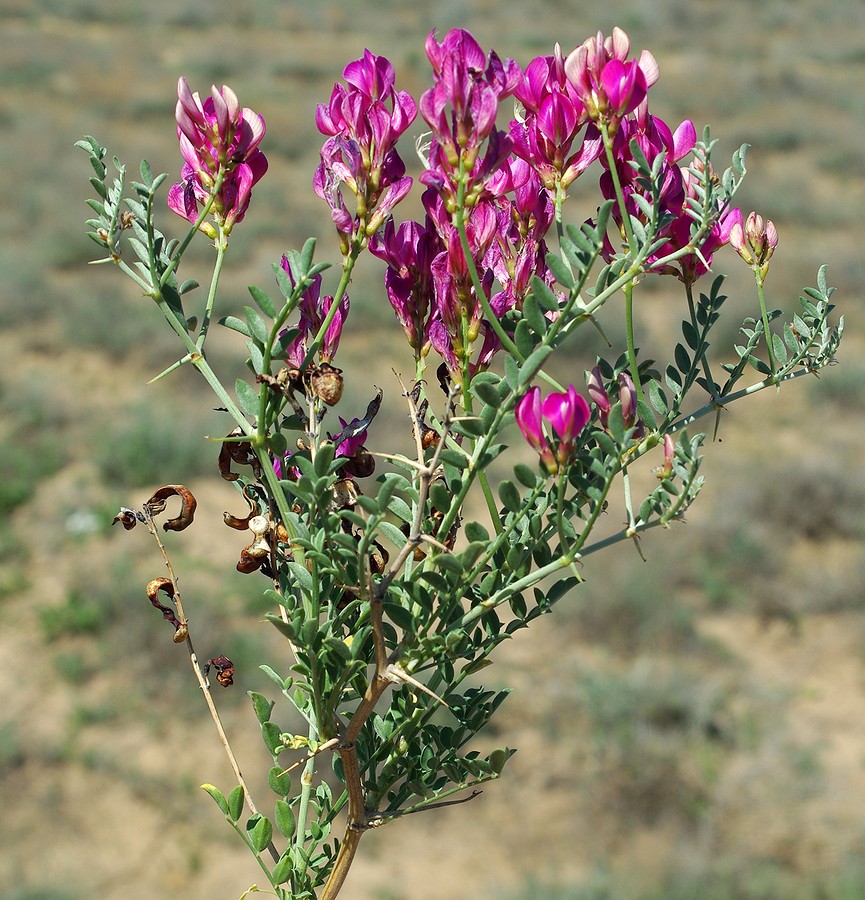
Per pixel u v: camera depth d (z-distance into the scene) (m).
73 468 9.80
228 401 1.19
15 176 17.72
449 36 1.07
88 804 6.22
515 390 1.07
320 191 1.18
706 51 32.06
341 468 1.27
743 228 1.40
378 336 12.91
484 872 5.91
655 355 12.30
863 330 13.78
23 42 28.02
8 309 12.54
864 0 40.47
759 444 10.93
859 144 22.12
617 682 6.89
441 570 1.19
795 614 8.15
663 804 6.18
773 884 5.59
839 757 6.68
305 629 1.11
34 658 7.26
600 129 1.18
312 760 1.33
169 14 34.28
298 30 34.41
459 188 1.06
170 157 19.62
